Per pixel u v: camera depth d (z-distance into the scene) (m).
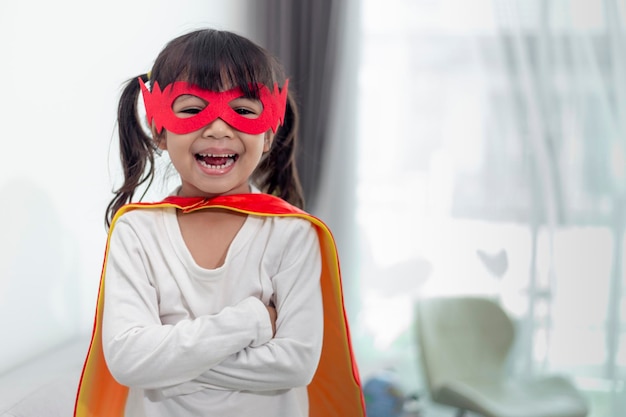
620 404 2.55
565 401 2.30
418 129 2.80
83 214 1.67
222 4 2.47
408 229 2.80
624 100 2.61
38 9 1.44
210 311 0.88
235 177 0.90
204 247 0.90
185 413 0.87
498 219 2.72
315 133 2.70
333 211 2.74
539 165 2.67
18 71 1.37
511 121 2.71
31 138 1.43
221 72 0.87
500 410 2.21
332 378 1.04
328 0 2.68
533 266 2.67
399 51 2.80
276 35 2.72
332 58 2.68
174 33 2.13
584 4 2.62
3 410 1.17
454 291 2.76
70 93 1.58
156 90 0.90
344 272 2.75
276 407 0.91
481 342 2.49
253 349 0.85
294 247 0.90
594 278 2.62
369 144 2.82
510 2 2.65
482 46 2.73
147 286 0.87
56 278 1.57
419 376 2.70
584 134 2.64
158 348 0.81
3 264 1.36
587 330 2.62
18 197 1.40
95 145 1.71
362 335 2.81
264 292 0.88
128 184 1.06
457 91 2.77
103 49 1.71
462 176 2.76
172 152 0.90
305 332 0.88
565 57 2.65
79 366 1.46
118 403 1.04
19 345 1.44
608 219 2.62
